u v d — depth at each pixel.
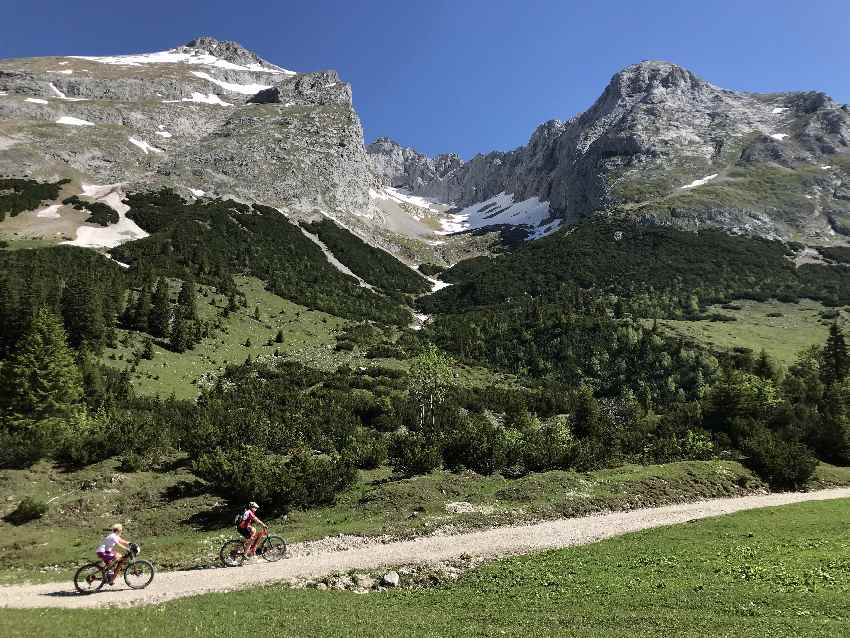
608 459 47.78
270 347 93.69
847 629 14.00
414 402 71.62
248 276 127.12
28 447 40.59
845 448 54.62
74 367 56.53
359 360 92.62
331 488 36.81
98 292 81.94
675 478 41.31
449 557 25.34
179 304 96.62
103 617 16.31
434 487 38.66
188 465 43.03
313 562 24.77
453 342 105.75
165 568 24.75
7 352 66.38
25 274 86.44
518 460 45.06
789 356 92.06
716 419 62.97
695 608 16.77
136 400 60.53
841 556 21.91
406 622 16.27
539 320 107.81
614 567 22.61
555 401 77.06
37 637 14.07
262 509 35.12
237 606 17.77
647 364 88.19
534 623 15.94
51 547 29.75
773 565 21.33
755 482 43.09
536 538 28.70
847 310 117.69
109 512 35.47
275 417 57.34
